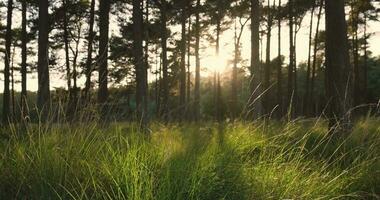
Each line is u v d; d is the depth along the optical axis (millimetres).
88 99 4418
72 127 4258
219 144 4852
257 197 3686
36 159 3809
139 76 16469
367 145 5871
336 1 9625
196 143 4852
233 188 3656
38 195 3346
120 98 5121
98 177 3715
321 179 4371
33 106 4312
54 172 3580
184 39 31625
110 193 3510
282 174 4293
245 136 5391
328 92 9367
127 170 3512
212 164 3844
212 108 39719
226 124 6781
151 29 33875
